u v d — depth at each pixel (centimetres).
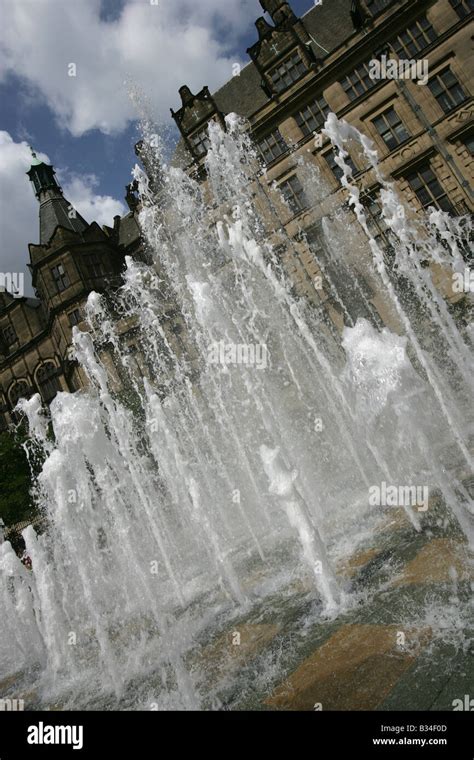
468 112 2136
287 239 2388
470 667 209
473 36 2138
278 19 2705
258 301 1312
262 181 2472
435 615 263
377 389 499
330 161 2428
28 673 590
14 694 506
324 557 350
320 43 2598
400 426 492
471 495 426
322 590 346
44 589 576
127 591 689
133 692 358
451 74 2203
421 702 200
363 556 402
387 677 228
